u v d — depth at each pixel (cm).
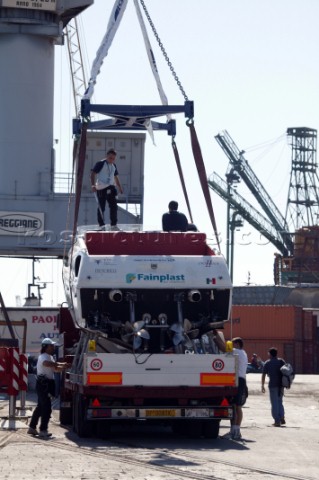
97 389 4981
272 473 3850
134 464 4044
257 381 13412
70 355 5906
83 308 5200
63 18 14188
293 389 11781
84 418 5178
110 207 6109
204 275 5225
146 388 5006
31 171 13612
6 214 13388
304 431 5903
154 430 5912
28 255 13650
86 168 13012
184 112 6212
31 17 13525
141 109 6228
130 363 5003
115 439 5225
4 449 4588
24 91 13600
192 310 5331
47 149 13738
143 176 12975
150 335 5253
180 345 5184
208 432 5306
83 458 4241
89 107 6150
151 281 5181
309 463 4234
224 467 4000
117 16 6819
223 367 5072
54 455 4350
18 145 13575
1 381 5959
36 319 12569
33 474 3700
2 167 13588
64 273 6166
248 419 6931
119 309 5262
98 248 5478
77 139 6669
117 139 13012
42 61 13738
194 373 5047
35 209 13400
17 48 13575
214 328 5331
